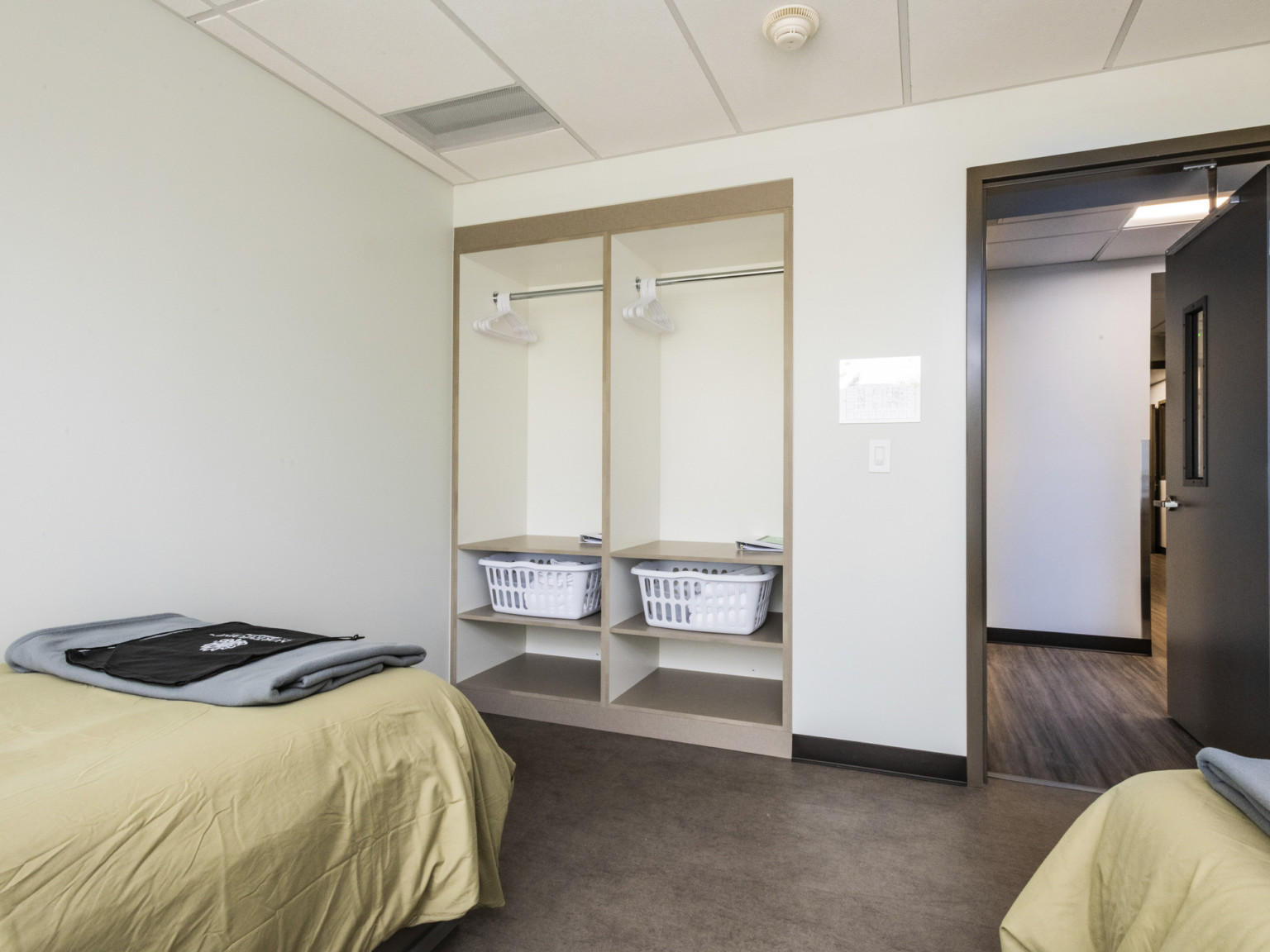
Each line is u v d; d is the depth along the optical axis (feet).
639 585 9.58
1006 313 13.87
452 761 4.58
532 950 4.97
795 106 7.74
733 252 9.73
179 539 6.26
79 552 5.50
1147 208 10.48
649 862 6.07
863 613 7.93
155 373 6.05
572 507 11.17
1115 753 8.48
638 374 9.89
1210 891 2.89
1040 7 6.04
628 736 8.93
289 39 6.55
